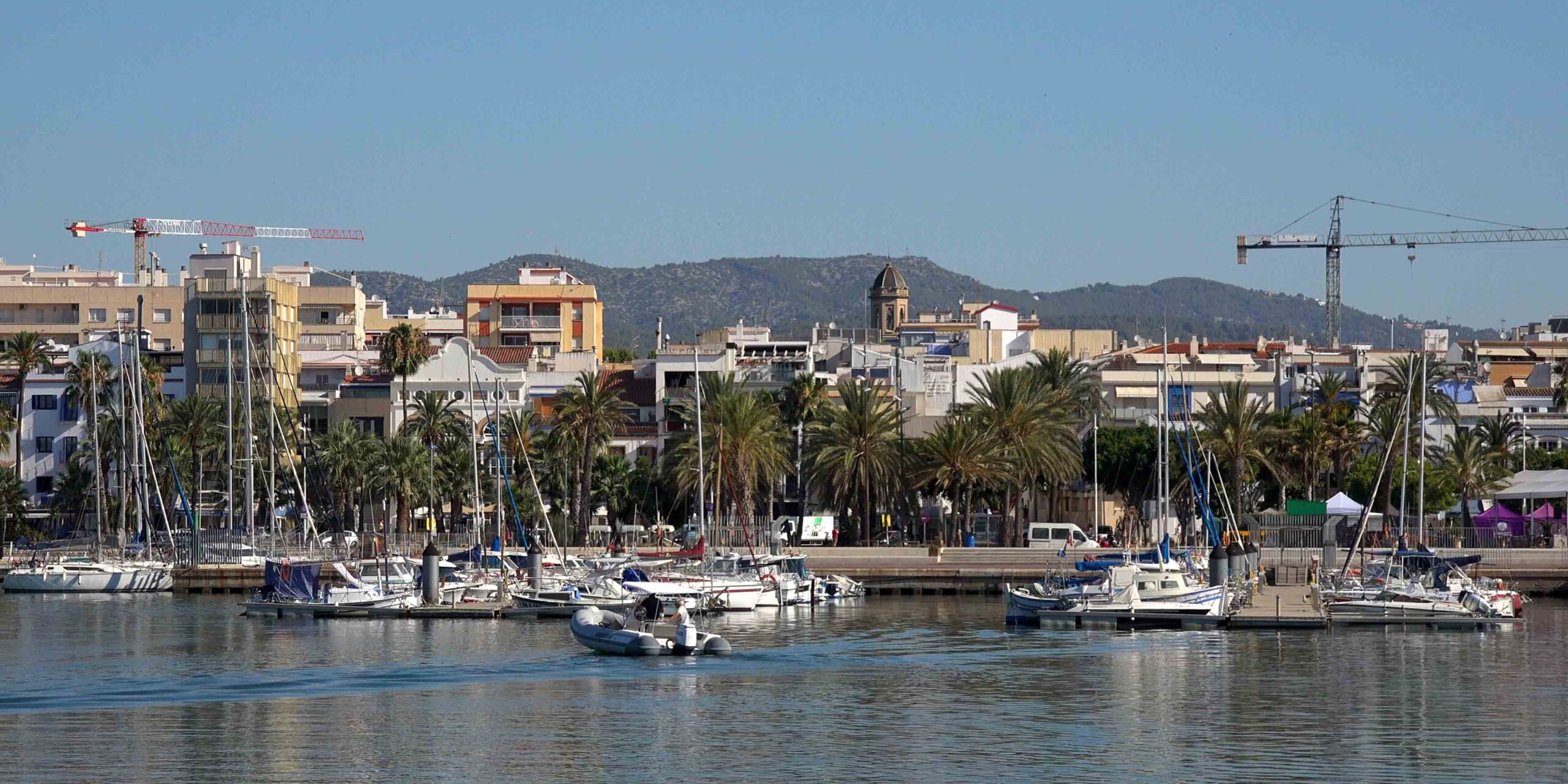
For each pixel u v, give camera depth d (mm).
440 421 185250
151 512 169250
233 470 166875
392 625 114500
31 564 147250
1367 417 186875
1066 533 168625
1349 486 183375
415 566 132750
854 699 82250
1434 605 114250
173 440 181125
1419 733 73375
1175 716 77625
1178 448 173875
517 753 68875
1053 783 63781
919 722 76062
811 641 105625
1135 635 110062
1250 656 98500
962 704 80938
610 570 134125
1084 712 78625
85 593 143625
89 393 197375
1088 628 113438
